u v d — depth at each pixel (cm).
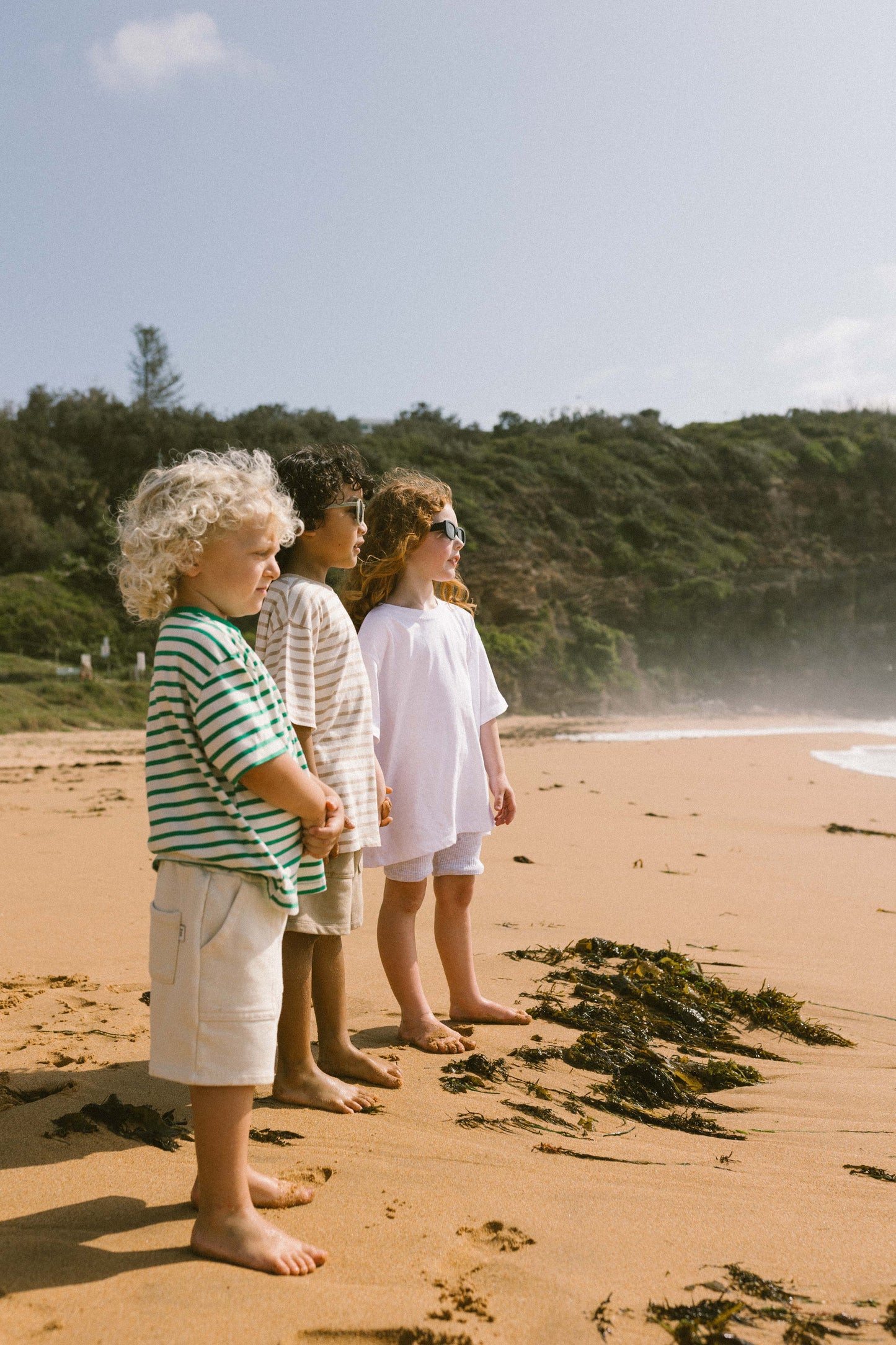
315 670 249
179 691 174
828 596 4369
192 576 184
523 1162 224
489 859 628
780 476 5103
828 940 462
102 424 4359
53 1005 321
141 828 705
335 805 189
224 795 173
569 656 3759
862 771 1454
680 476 4975
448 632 320
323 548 263
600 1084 285
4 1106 240
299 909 245
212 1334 147
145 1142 223
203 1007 170
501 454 4816
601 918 487
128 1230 181
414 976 308
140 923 434
